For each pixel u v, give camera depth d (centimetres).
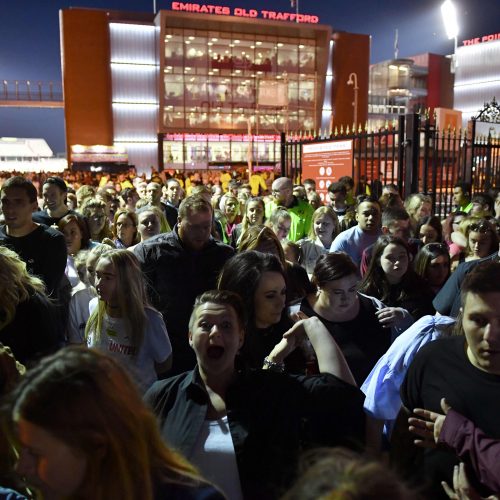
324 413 220
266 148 4609
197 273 407
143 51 4300
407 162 981
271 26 4369
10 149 4631
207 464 205
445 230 721
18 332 315
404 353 260
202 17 4169
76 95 4209
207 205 409
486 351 187
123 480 119
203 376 225
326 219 631
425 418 199
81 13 4131
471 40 5191
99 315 345
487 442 178
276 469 203
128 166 3456
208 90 4416
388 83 5922
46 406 116
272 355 252
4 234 429
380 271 407
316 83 4675
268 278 286
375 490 93
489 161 1280
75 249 524
